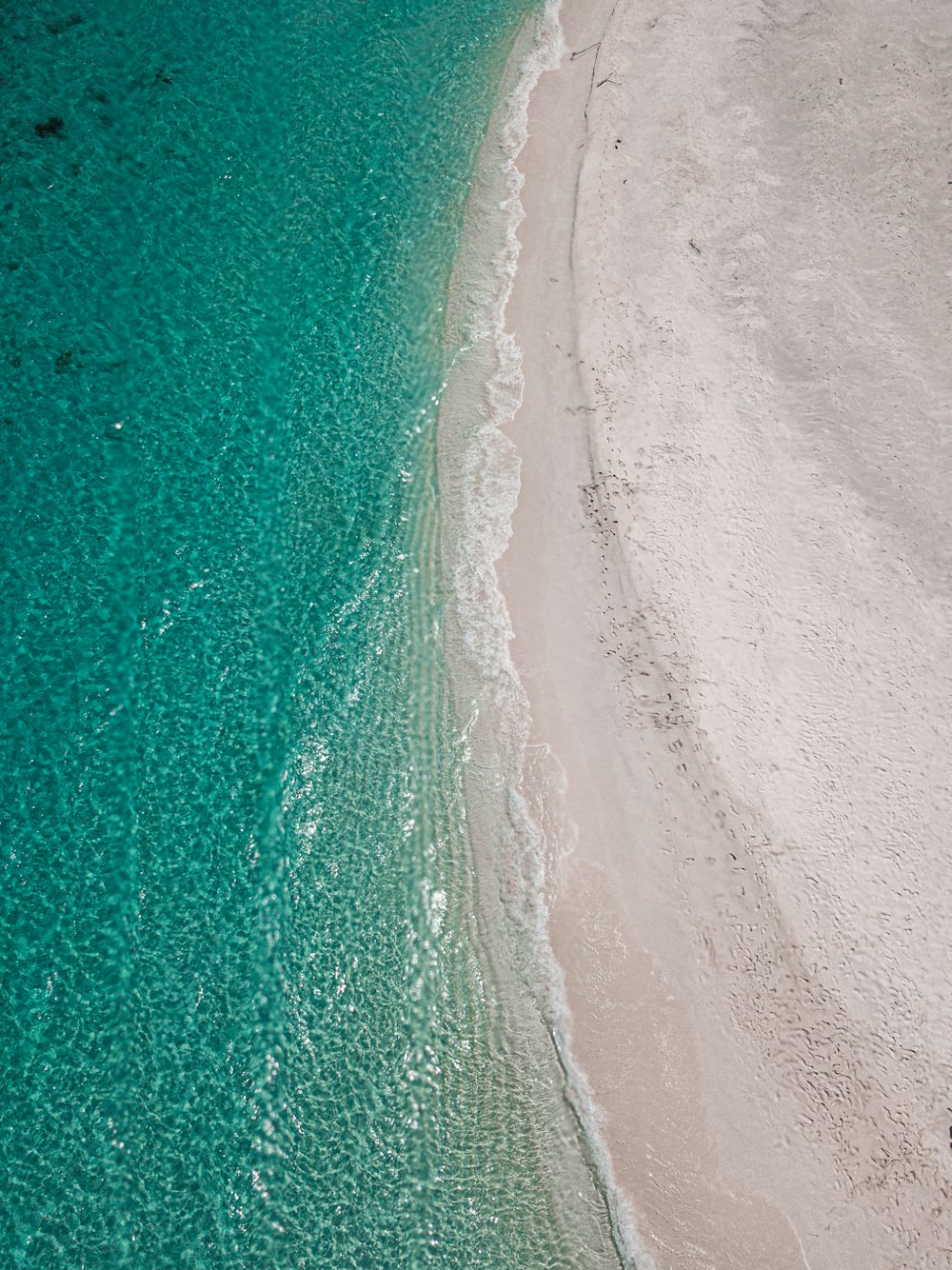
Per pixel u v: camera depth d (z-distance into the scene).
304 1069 12.30
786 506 13.49
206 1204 11.74
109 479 15.33
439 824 13.37
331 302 16.42
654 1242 11.42
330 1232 11.60
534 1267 11.40
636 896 12.63
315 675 14.22
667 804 12.85
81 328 16.14
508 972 12.68
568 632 13.96
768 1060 11.65
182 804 13.56
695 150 16.31
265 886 13.16
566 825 13.13
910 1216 10.84
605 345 15.35
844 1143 11.16
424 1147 11.91
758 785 12.55
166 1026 12.49
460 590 14.50
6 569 14.80
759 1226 11.20
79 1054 12.38
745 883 12.30
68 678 14.23
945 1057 11.22
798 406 14.01
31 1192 11.84
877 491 13.39
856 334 14.50
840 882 11.99
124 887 13.12
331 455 15.52
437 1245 11.51
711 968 12.14
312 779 13.68
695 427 14.23
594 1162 11.81
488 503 14.95
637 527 14.12
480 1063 12.27
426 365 15.98
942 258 15.01
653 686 13.37
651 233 15.88
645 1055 12.05
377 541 14.92
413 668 14.16
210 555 14.94
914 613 12.74
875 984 11.57
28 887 13.16
